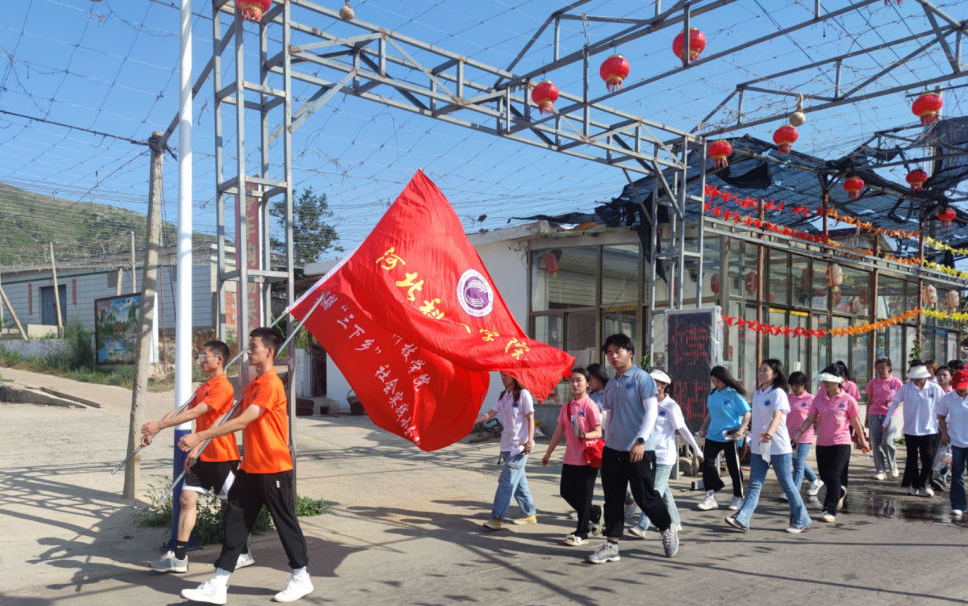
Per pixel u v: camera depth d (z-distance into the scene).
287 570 5.36
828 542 6.40
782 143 8.96
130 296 20.55
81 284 26.75
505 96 8.59
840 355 14.92
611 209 12.01
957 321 19.47
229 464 5.18
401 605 4.68
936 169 11.83
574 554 5.93
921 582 5.21
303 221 24.59
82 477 8.34
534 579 5.25
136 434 7.41
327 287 6.08
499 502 6.66
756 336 12.51
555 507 7.70
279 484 4.69
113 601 4.61
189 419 4.97
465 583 5.14
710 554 5.96
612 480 5.69
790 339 13.52
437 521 7.00
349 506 7.52
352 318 6.56
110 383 19.02
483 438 12.66
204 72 6.84
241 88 6.31
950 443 7.80
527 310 14.41
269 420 4.71
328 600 4.75
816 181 12.52
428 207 6.53
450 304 6.30
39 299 28.17
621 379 5.72
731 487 9.16
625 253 13.22
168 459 9.55
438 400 6.49
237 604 4.64
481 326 6.44
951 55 7.26
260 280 6.48
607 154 9.49
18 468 8.77
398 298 6.03
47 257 27.42
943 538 6.59
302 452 10.90
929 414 8.75
